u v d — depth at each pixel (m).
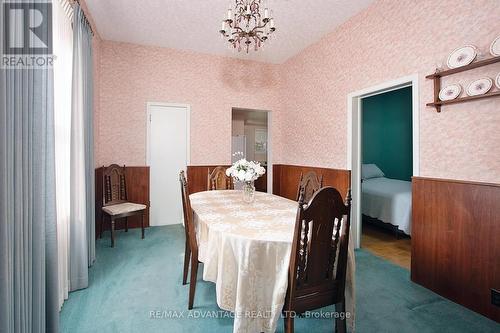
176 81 4.07
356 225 3.17
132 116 3.86
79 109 2.19
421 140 2.29
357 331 1.65
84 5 2.73
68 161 2.09
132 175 3.87
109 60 3.72
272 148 4.73
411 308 1.92
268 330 1.43
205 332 1.63
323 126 3.61
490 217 1.81
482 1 1.86
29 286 1.23
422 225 2.25
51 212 1.48
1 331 0.98
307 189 2.67
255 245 1.42
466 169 1.97
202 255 1.84
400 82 2.47
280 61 4.59
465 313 1.86
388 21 2.60
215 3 2.80
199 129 4.23
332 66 3.40
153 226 4.03
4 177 0.98
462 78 1.98
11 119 1.07
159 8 2.90
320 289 1.44
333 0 2.74
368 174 4.72
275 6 2.83
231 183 3.50
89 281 2.26
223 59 4.34
